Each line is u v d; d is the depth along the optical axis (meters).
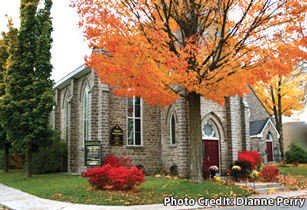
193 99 13.82
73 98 23.22
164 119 20.72
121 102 20.16
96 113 19.58
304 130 35.88
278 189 15.34
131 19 11.48
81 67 20.94
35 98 18.52
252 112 33.50
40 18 19.77
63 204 10.91
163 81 12.06
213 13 13.63
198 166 13.65
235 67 11.70
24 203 11.40
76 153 22.70
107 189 12.97
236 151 20.11
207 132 19.88
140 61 10.88
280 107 30.23
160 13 12.99
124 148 19.70
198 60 12.91
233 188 13.86
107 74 11.62
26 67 18.81
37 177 19.22
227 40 13.12
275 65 10.81
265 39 11.77
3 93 22.39
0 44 23.78
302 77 27.72
